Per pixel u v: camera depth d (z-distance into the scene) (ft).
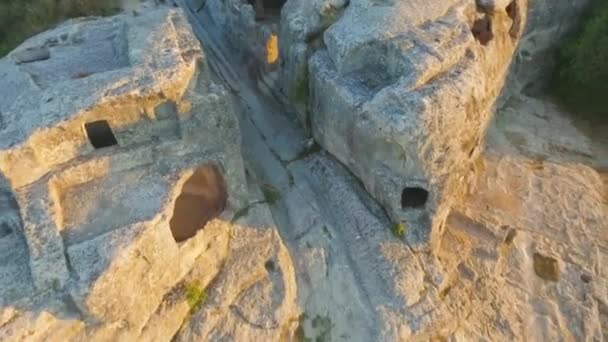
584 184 51.57
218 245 38.83
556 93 63.21
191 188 41.50
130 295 32.48
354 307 38.70
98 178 36.04
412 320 37.83
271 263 39.29
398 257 40.57
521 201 49.19
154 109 36.47
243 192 41.68
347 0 46.80
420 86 38.81
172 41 40.14
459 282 41.60
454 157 40.68
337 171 45.85
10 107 35.86
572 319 40.68
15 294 30.53
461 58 42.01
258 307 37.11
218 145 39.06
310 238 42.09
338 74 42.65
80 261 31.04
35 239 31.32
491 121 56.08
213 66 60.39
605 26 57.67
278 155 48.49
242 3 59.67
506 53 53.11
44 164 34.27
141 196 34.96
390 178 40.91
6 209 35.50
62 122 33.47
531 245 45.39
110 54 41.52
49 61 40.81
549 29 60.23
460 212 47.01
